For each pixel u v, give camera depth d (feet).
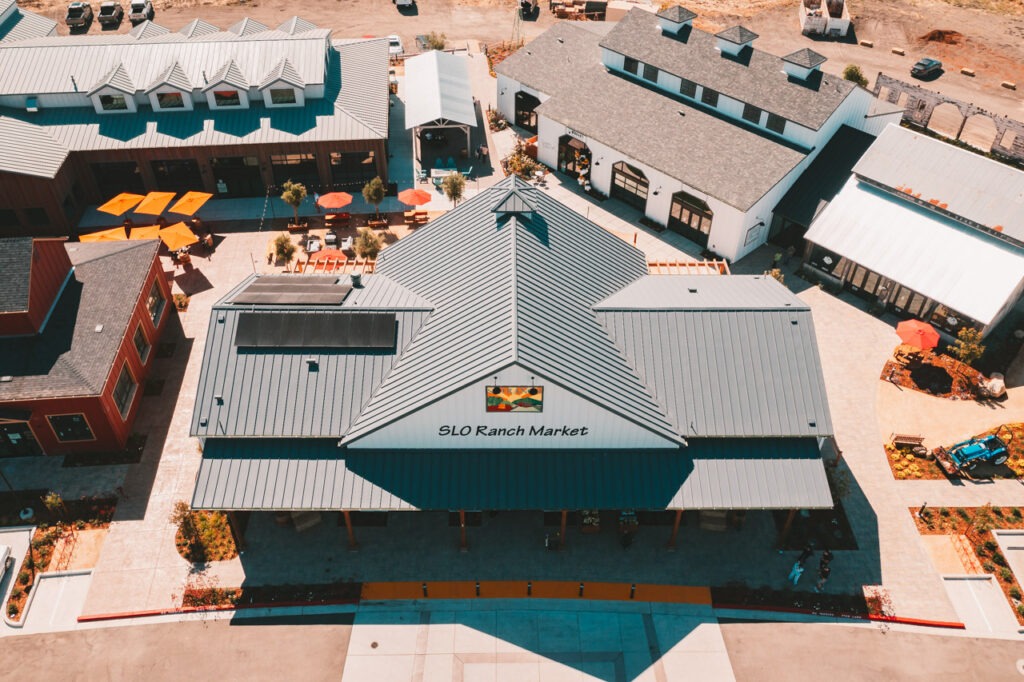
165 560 124.47
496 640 115.55
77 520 129.49
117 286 151.53
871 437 145.07
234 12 300.81
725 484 117.91
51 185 182.70
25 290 134.92
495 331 116.26
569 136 210.59
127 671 111.55
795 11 307.37
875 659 113.60
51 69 199.93
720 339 126.52
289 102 203.21
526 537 128.98
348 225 196.85
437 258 140.77
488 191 144.87
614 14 307.37
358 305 130.52
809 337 127.03
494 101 250.78
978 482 137.39
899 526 130.21
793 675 111.65
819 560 125.49
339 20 299.58
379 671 111.86
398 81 259.19
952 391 153.79
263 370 123.54
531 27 298.35
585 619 118.11
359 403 121.90
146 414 147.54
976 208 163.84
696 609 119.44
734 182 180.86
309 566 124.06
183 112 200.13
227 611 118.62
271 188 205.26
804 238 176.45
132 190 203.31
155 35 226.38
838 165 187.01
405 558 125.59
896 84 234.17
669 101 207.00
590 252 142.61
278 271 181.47
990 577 123.24
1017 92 252.21
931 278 160.76
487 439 119.75
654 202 197.16
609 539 128.57
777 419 120.88
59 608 118.73
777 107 188.75
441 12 308.19
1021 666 112.88
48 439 136.46
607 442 120.16
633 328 127.54
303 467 118.62
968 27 289.12
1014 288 155.33
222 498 115.85
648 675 111.55
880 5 305.94
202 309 171.22
